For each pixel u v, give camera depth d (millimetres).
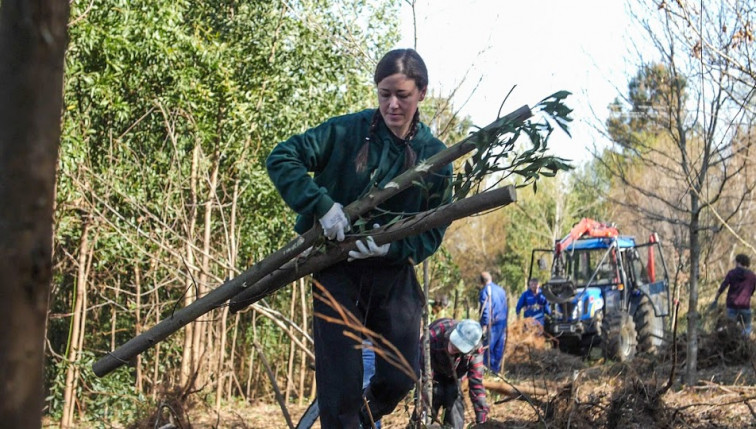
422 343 6273
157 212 11211
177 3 10258
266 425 9641
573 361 11281
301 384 13008
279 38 11555
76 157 8812
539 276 30500
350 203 3508
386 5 9797
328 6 9203
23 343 1337
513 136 3201
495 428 6145
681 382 10273
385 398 3766
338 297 3527
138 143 11141
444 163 3275
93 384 9633
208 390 10992
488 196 3082
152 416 7375
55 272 11820
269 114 11570
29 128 1338
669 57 9281
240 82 11422
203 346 11617
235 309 3682
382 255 3389
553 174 3248
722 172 10297
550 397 6508
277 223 12484
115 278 13281
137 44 9586
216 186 11273
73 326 9789
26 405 1338
